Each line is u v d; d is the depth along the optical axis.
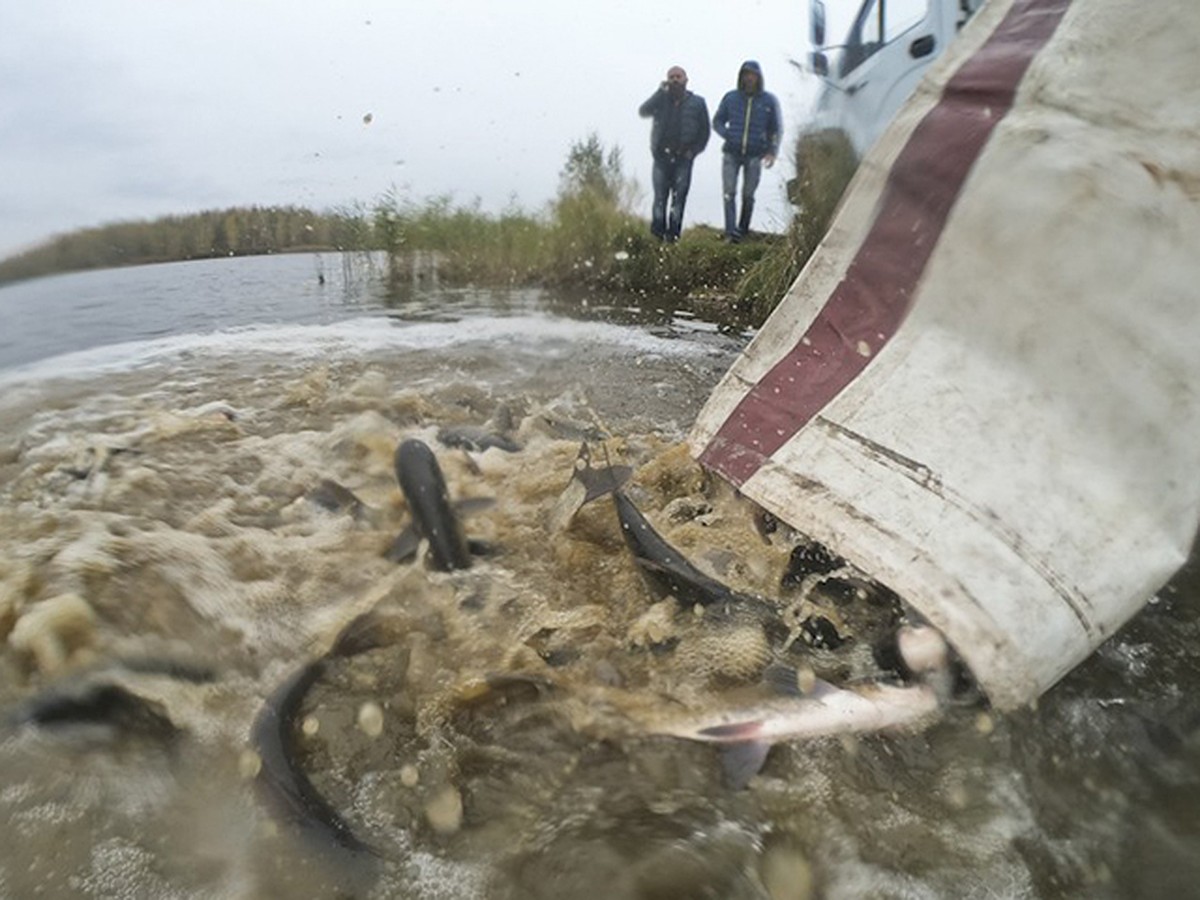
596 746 2.30
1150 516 2.16
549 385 5.54
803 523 2.33
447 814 2.09
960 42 2.50
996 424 2.24
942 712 2.34
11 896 1.84
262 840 1.98
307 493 3.70
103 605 2.71
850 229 2.59
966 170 2.36
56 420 4.70
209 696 2.44
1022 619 2.05
